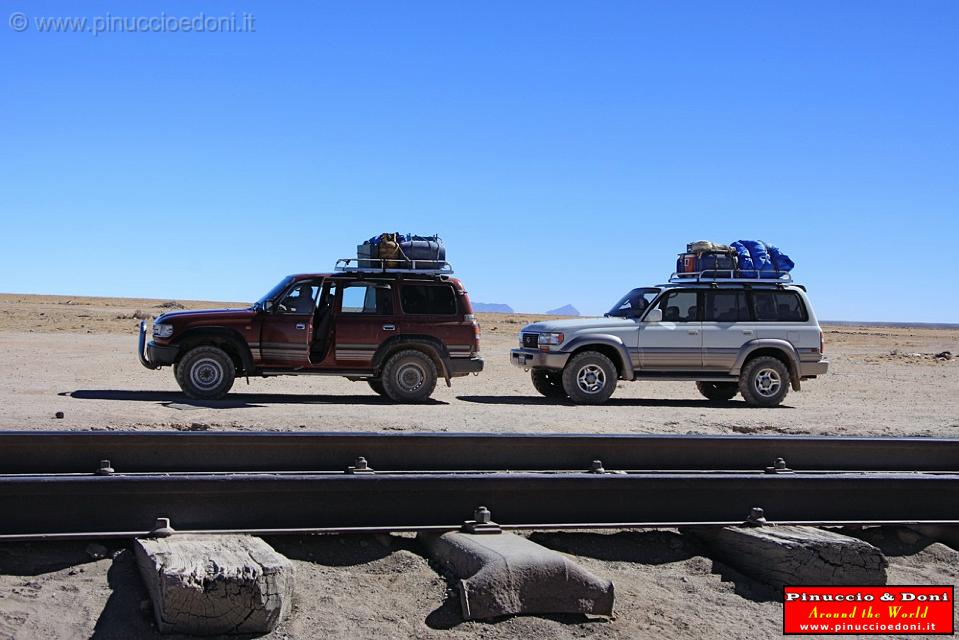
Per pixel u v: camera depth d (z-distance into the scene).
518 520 7.45
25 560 6.30
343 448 7.92
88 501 6.62
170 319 15.23
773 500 7.99
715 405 17.66
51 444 7.39
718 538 7.61
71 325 40.19
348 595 6.35
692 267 17.92
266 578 5.74
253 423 11.75
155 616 5.73
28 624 5.61
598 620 6.34
